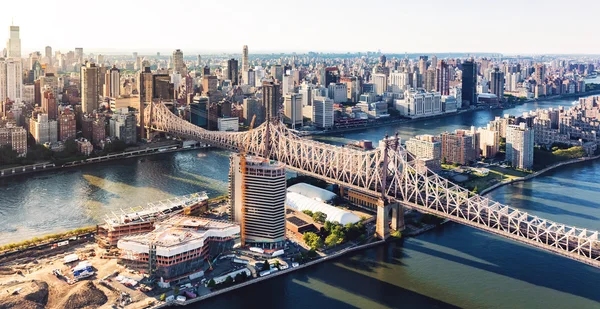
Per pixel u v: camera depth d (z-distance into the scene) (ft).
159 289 641.40
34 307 590.14
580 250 633.61
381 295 646.33
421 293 651.66
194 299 625.82
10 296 604.08
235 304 625.00
